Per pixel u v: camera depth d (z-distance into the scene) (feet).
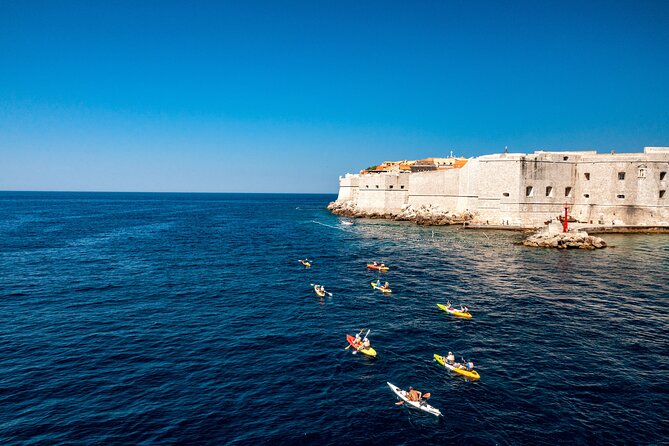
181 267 189.67
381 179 449.48
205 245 259.60
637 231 294.46
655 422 69.62
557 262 196.95
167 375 84.74
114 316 119.65
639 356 93.81
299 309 127.95
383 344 101.09
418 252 228.43
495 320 117.50
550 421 69.92
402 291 148.25
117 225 390.63
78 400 75.36
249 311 125.70
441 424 69.36
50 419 69.62
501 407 74.13
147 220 453.17
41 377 83.46
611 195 308.81
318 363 90.79
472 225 325.83
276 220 458.09
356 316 121.60
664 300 134.92
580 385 81.20
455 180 375.25
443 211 379.96
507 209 320.29
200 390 79.15
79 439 64.64
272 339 103.76
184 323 114.52
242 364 89.92
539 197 318.04
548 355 94.43
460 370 85.87
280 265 195.52
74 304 130.82
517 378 84.17
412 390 76.74
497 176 324.39
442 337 105.29
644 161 300.40
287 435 66.33
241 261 205.26
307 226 382.83
